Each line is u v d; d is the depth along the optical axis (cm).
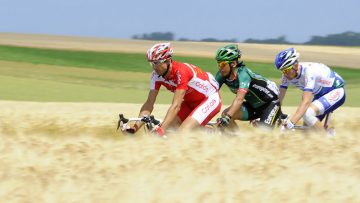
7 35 19288
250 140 1802
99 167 1412
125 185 1264
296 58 2308
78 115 3078
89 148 1622
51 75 8250
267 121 2327
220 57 2188
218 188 1247
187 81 2062
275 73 11431
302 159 1571
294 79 2367
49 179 1302
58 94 5372
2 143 1622
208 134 1830
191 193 1205
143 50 14888
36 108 3609
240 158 1534
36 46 13900
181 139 1698
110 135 2530
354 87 7794
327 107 2405
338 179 1344
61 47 14188
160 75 2059
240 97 2183
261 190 1237
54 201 1155
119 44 17562
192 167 1416
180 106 2173
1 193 1185
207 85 2144
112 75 9294
